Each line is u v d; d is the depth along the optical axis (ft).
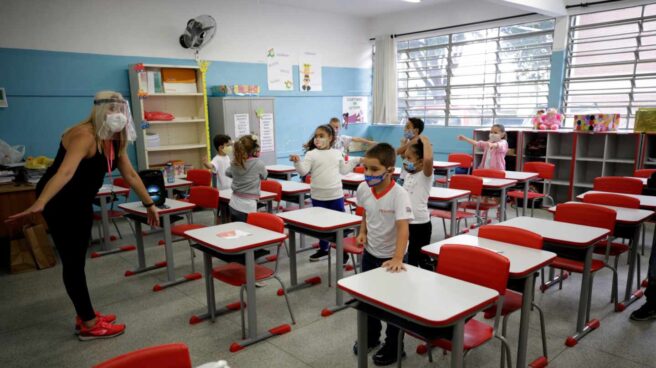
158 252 14.96
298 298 11.06
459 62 25.62
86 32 18.43
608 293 11.11
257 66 24.00
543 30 21.90
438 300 5.54
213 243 8.54
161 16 20.30
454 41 25.59
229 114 21.52
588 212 9.73
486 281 6.53
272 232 9.35
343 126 28.89
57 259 14.61
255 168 12.32
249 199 12.38
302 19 25.62
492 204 16.30
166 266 12.92
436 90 26.96
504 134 20.62
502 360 7.36
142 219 12.00
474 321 6.86
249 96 22.58
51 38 17.66
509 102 23.86
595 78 20.52
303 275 12.60
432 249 7.70
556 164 21.77
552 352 8.42
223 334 9.35
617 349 8.50
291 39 25.27
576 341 8.72
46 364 8.38
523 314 7.09
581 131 19.35
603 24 19.93
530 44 22.59
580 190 20.70
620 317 9.82
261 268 9.61
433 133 26.53
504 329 7.39
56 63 17.88
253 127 22.59
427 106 27.63
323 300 10.94
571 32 21.04
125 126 8.62
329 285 11.81
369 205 7.69
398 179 16.84
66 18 17.89
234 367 8.11
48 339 9.33
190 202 13.56
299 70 25.90
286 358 8.39
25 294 11.71
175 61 21.02
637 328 9.30
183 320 10.03
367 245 7.96
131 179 9.39
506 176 16.94
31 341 9.25
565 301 10.71
